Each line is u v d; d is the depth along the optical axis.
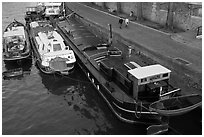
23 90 24.80
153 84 17.61
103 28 37.59
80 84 25.62
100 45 27.38
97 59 24.56
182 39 29.78
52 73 27.08
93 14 49.50
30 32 39.91
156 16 39.38
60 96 23.50
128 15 47.25
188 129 17.55
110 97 19.67
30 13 51.47
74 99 22.86
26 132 18.25
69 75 27.22
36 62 30.98
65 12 47.44
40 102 22.52
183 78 21.30
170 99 16.88
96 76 22.97
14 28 38.16
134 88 17.88
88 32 34.31
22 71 28.38
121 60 22.97
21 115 20.48
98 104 21.84
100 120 19.42
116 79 20.70
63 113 20.61
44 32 33.88
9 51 30.56
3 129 18.66
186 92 19.22
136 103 17.44
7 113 20.80
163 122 17.48
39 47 30.02
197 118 18.17
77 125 18.91
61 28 37.12
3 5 73.69
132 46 29.44
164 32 33.66
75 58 28.73
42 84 26.03
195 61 23.11
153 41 29.98
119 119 18.95
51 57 27.02
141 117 17.84
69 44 31.69
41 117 20.16
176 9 34.56
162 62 24.14
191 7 32.31
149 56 26.25
